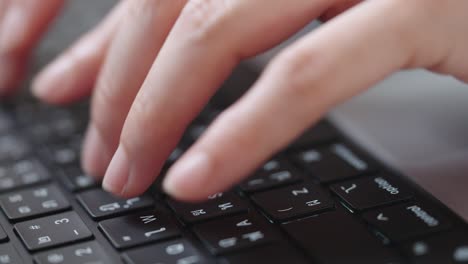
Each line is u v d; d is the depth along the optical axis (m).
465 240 0.27
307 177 0.31
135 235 0.28
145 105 0.29
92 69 0.37
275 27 0.29
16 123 0.38
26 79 0.41
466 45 0.29
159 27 0.31
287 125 0.27
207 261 0.27
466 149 0.32
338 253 0.27
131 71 0.31
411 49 0.28
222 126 0.27
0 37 0.41
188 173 0.26
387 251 0.27
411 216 0.28
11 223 0.30
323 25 0.28
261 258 0.27
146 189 0.30
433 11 0.29
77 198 0.31
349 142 0.33
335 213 0.29
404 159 0.32
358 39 0.27
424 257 0.27
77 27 0.46
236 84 0.38
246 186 0.30
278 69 0.27
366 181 0.31
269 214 0.29
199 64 0.29
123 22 0.32
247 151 0.27
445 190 0.29
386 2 0.28
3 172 0.33
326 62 0.27
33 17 0.40
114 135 0.31
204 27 0.29
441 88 0.37
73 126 0.37
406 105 0.36
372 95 0.37
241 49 0.29
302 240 0.28
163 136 0.29
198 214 0.29
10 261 0.28
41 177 0.33
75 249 0.28
